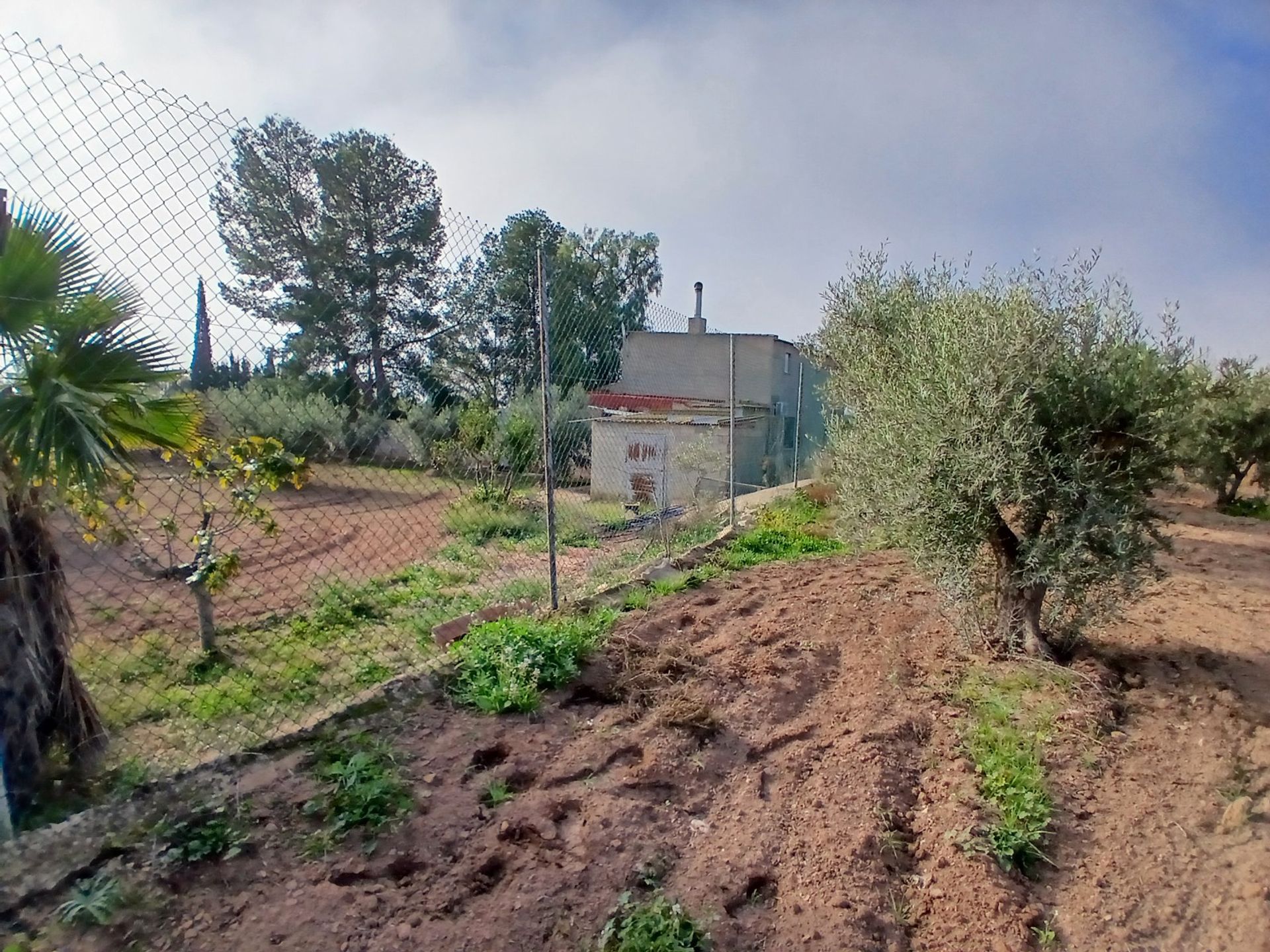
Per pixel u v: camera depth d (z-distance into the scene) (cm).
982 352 436
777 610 588
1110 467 451
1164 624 606
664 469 1137
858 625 561
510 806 299
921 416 462
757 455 1873
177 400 307
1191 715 436
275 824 270
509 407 857
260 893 238
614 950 237
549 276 555
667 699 404
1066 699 439
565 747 350
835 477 616
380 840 269
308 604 580
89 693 349
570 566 755
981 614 516
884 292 647
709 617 554
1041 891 291
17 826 251
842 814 321
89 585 540
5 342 248
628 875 271
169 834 255
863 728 396
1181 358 442
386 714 358
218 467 421
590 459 1303
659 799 321
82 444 244
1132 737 410
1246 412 1330
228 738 326
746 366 2227
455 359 516
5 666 252
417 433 512
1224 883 296
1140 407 430
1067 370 434
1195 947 265
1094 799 351
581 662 434
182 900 232
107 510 325
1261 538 1061
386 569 739
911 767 369
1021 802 331
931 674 472
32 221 253
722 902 264
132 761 298
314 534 886
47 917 218
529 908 248
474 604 579
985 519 456
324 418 436
